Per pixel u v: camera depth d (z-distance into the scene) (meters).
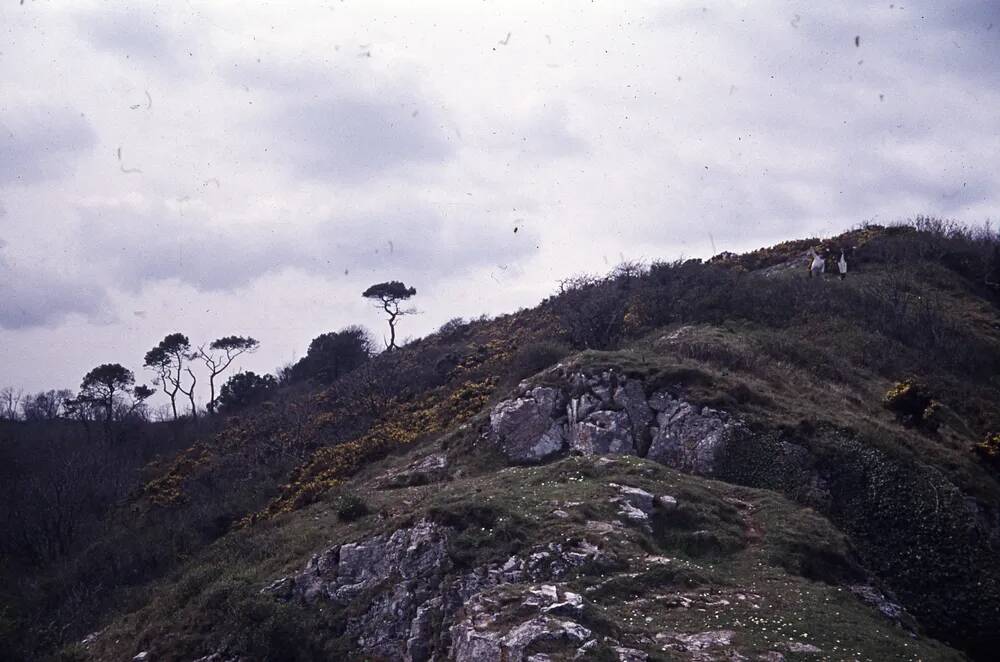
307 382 66.81
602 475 24.44
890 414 30.64
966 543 23.20
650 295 43.38
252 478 40.62
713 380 28.91
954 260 48.28
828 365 34.59
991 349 37.88
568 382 30.58
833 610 16.95
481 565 19.89
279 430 48.31
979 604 21.83
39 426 62.81
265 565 24.98
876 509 24.22
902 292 42.78
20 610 28.72
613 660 13.82
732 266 51.16
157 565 30.70
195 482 42.41
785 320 40.34
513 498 22.78
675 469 26.47
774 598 17.28
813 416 27.45
